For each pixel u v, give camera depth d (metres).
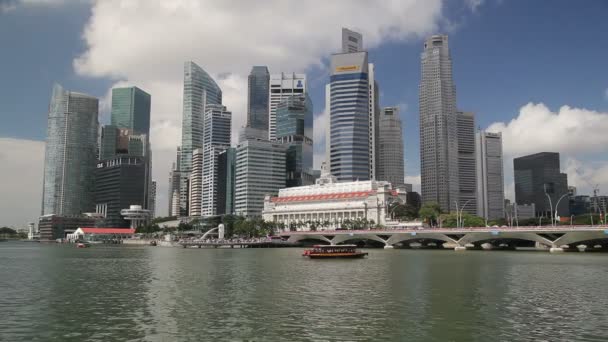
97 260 164.50
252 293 79.19
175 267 130.50
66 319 59.84
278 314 61.72
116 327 55.59
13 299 74.69
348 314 61.56
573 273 108.69
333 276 104.44
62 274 112.00
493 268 122.25
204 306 67.56
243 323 56.94
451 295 76.25
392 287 85.62
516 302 69.88
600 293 78.12
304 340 49.62
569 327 54.66
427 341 49.19
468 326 55.12
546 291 80.38
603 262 140.88
